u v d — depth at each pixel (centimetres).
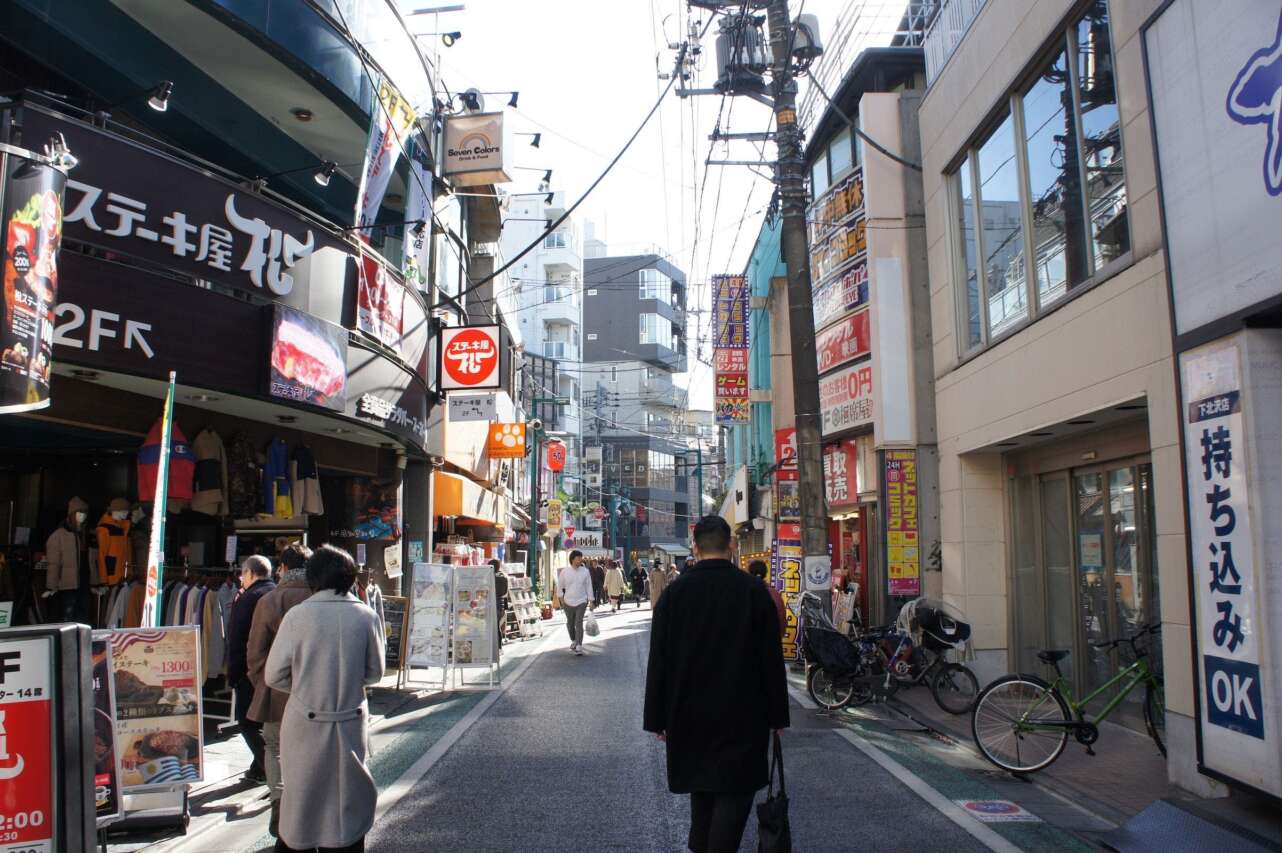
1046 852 525
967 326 1166
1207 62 616
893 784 680
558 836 555
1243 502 574
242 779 702
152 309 813
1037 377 922
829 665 977
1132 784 678
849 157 1516
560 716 964
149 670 600
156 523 628
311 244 1003
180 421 962
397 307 1223
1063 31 885
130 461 1044
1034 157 959
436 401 1462
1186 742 649
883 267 1311
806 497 1116
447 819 591
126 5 933
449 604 1175
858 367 1460
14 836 341
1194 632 621
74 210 757
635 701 1060
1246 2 574
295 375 948
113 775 504
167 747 593
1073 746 801
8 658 350
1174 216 657
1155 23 679
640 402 6469
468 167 1504
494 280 2205
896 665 1015
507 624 1836
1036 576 1066
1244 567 570
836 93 1498
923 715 984
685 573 423
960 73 1139
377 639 469
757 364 2547
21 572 970
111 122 807
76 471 1049
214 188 880
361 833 441
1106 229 812
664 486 6619
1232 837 531
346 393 1066
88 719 367
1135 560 854
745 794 384
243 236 907
